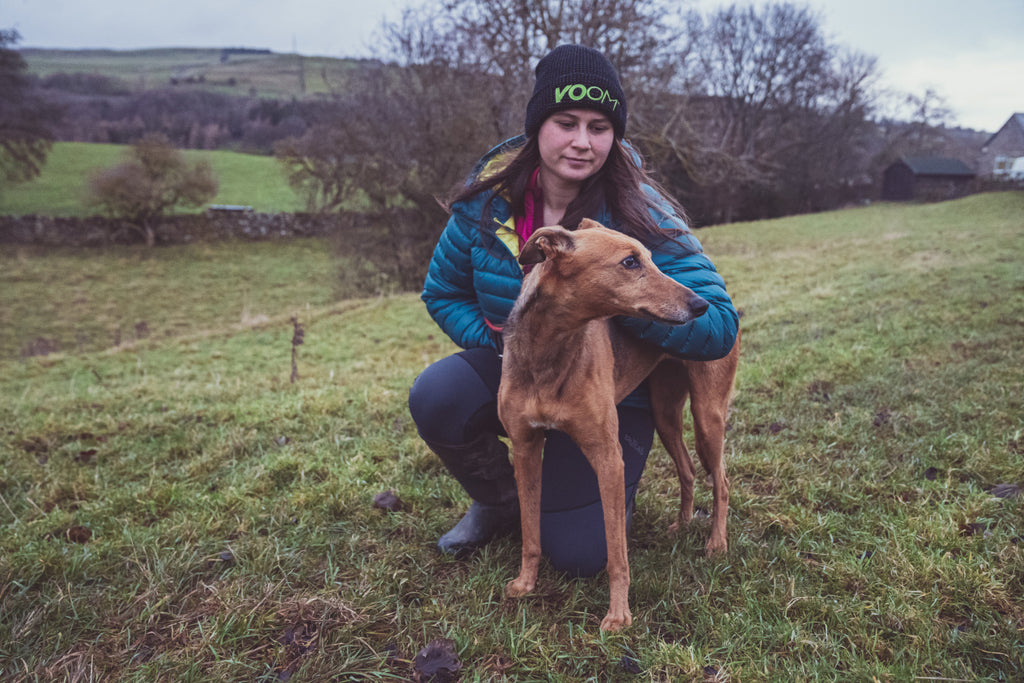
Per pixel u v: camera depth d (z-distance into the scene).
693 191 29.80
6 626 2.20
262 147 56.97
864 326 6.49
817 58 33.59
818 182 39.53
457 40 15.90
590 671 1.99
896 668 1.90
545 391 2.04
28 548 2.67
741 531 2.78
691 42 15.67
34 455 3.95
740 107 33.12
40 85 71.81
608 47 14.67
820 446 3.54
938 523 2.63
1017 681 1.85
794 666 1.96
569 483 2.43
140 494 3.29
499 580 2.42
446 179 17.20
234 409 4.76
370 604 2.30
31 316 20.47
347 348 9.54
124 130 55.31
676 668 1.95
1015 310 6.44
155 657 2.12
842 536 2.69
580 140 2.20
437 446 2.47
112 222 30.62
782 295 9.71
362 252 19.53
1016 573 2.30
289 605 2.31
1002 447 3.25
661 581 2.39
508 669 2.02
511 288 2.37
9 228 29.59
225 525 2.96
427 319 11.17
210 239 31.52
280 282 24.58
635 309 1.88
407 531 2.87
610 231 1.98
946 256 11.88
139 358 9.58
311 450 3.88
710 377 2.51
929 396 4.12
